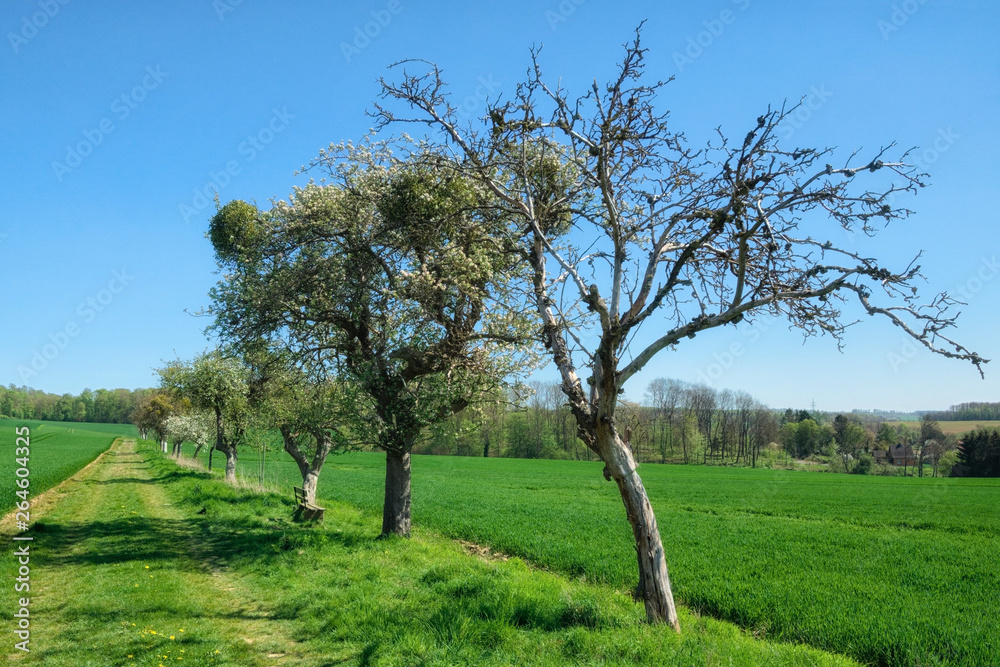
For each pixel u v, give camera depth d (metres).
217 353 18.56
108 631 9.24
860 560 19.73
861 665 9.89
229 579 12.98
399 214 14.09
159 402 65.12
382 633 8.80
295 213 16.69
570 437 109.69
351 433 17.80
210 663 8.14
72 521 20.72
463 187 12.84
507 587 10.85
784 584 15.37
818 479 74.62
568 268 9.78
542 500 38.91
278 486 38.16
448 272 14.64
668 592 9.41
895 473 97.50
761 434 105.56
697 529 27.72
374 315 17.12
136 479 40.38
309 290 17.06
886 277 7.70
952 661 10.31
